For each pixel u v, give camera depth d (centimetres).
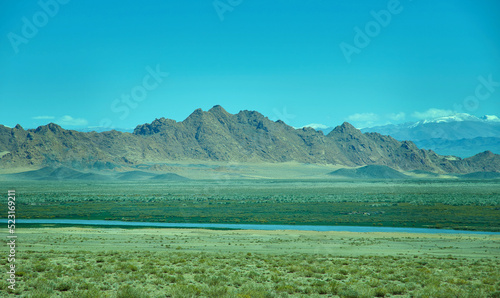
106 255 3544
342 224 7469
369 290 2211
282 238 5344
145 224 7394
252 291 2105
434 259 3562
